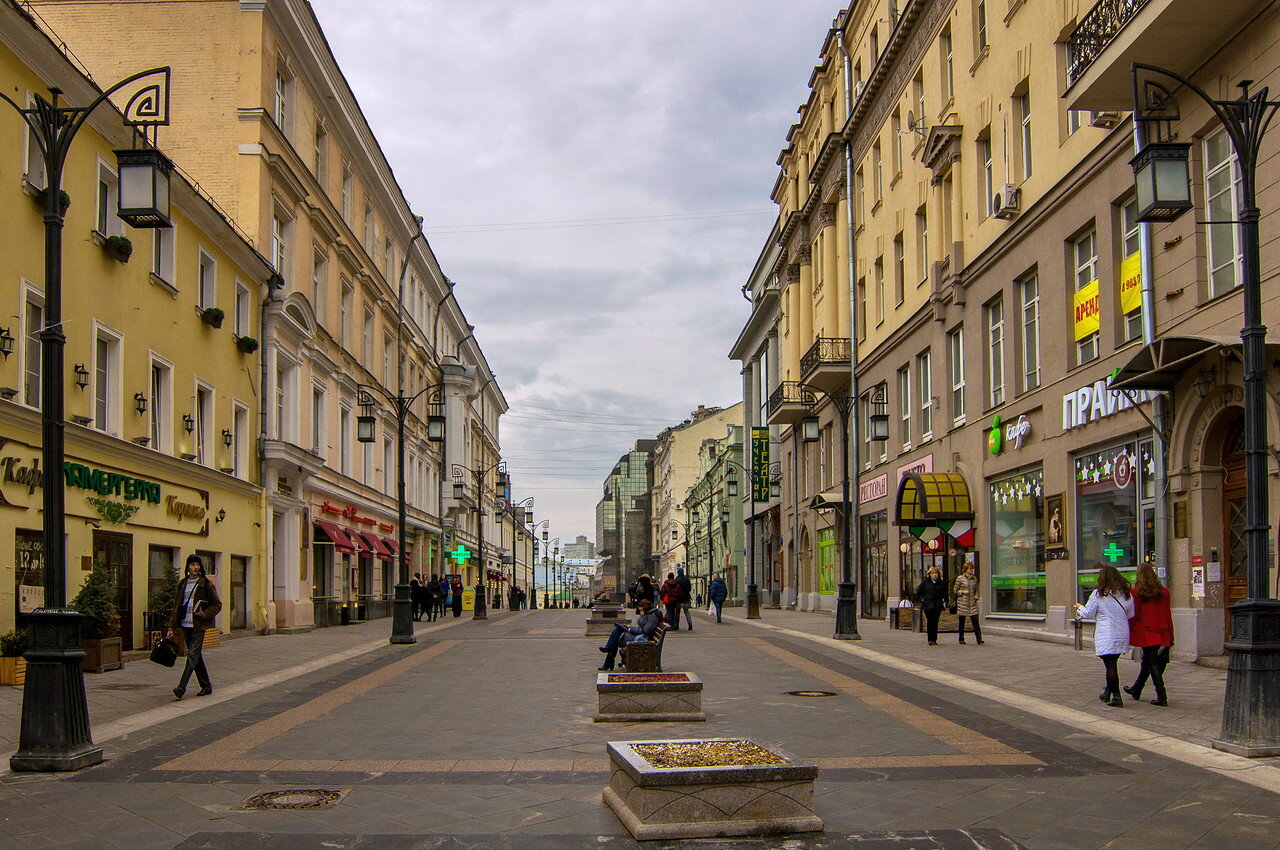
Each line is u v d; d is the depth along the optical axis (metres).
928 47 28.16
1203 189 15.09
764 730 10.18
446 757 8.85
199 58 25.89
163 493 20.42
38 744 8.43
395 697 12.98
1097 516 18.64
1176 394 15.59
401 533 23.53
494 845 6.12
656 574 123.94
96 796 7.44
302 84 29.73
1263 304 13.41
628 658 13.39
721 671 15.77
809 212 42.97
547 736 9.90
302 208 29.47
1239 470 14.73
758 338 57.62
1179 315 15.58
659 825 6.21
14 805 7.18
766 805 6.35
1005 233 22.27
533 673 15.80
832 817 6.73
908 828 6.45
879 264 33.81
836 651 19.55
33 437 15.71
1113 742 9.36
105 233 18.91
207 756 8.98
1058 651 18.16
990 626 23.31
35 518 15.73
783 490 49.47
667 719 10.68
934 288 26.61
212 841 6.25
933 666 16.23
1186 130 15.30
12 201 15.44
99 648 15.81
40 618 8.56
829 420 39.22
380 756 8.91
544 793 7.45
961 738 9.65
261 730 10.41
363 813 6.90
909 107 29.88
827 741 9.53
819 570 41.53
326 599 31.58
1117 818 6.69
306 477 29.28
